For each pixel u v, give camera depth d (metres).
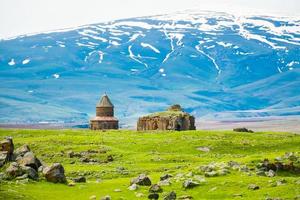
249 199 76.44
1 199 77.06
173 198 79.75
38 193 86.06
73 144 191.88
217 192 82.62
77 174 121.31
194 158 156.38
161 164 141.62
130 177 114.31
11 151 107.94
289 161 104.44
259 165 100.75
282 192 79.62
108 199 80.19
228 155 165.50
